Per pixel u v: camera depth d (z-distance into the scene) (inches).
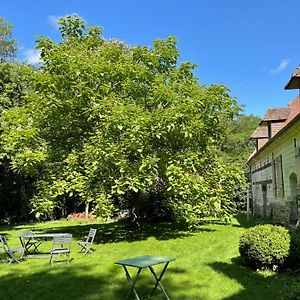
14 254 411.8
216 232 562.9
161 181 588.7
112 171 478.3
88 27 610.9
